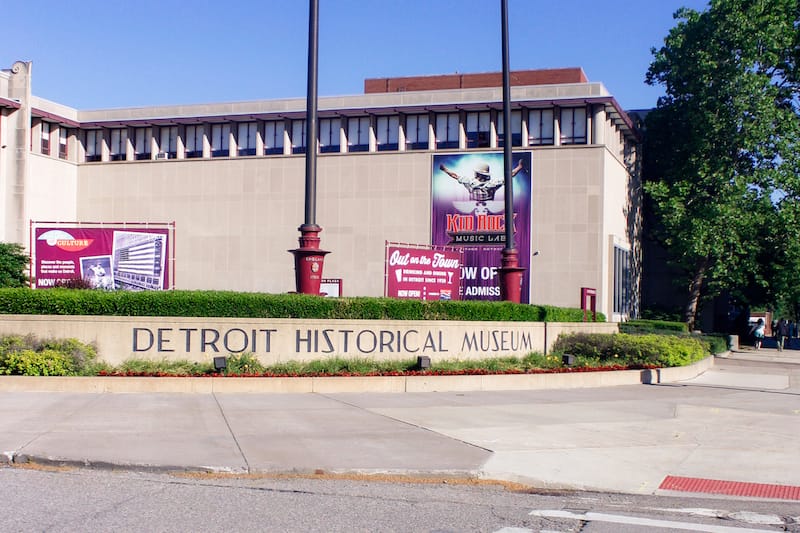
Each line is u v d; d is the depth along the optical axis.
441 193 39.69
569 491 9.39
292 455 10.30
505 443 11.55
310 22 20.16
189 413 13.24
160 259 23.47
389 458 10.29
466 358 20.20
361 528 7.45
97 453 9.98
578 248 37.84
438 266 28.91
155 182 43.50
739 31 38.78
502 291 23.72
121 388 15.59
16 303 17.38
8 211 40.25
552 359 21.17
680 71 41.72
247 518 7.66
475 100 39.97
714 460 11.06
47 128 42.91
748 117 39.47
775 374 25.94
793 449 11.97
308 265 20.08
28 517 7.51
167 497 8.41
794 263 38.91
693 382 21.98
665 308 46.34
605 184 38.06
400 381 17.17
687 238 39.31
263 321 18.05
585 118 38.72
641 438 12.46
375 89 51.88
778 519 8.29
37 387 15.36
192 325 17.72
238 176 42.53
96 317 17.42
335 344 18.59
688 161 41.09
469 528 7.58
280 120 42.59
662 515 8.35
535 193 38.53
